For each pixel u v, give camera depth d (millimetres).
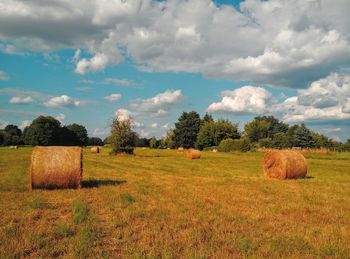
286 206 13891
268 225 10820
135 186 18812
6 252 7918
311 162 44281
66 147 18234
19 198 14750
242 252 8289
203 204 13828
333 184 21484
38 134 123188
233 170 31688
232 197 15742
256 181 22328
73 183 17625
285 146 111125
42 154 17484
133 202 14117
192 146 123312
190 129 122438
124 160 43719
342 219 11977
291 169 24766
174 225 10523
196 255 7871
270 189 18688
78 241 8789
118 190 17281
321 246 8805
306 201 15195
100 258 7715
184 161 43688
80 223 10492
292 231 10250
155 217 11414
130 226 10320
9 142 134875
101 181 21156
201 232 9828
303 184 21297
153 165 36250
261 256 8000
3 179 21281
